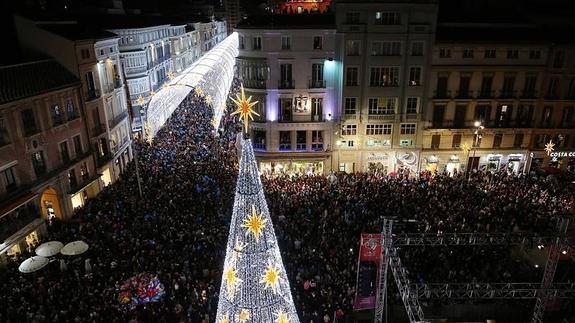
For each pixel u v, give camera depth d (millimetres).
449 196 40625
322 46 47875
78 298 26062
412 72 49469
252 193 14547
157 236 33188
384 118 50562
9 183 35125
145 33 71062
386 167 52750
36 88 37438
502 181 45719
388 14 47250
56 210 40750
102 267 29406
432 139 52062
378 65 48750
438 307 28781
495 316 29078
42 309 24859
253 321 15391
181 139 57062
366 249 25234
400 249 32656
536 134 52625
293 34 47188
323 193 40938
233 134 59219
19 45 43125
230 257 15141
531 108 51781
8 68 36875
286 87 49031
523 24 52969
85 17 65062
